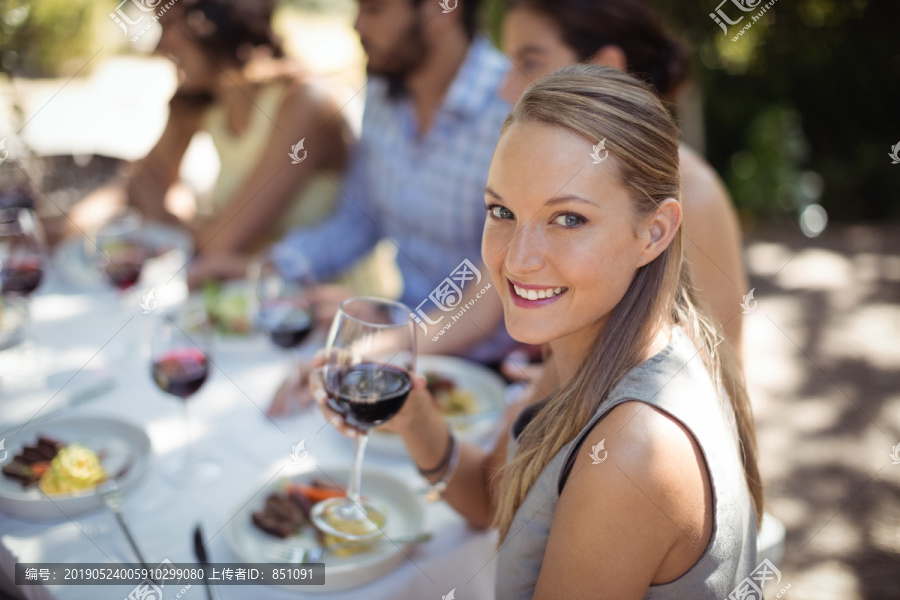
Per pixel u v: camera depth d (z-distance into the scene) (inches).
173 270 94.6
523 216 37.4
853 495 103.1
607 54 65.1
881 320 153.4
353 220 109.1
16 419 59.5
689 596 37.5
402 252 103.3
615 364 39.1
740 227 201.5
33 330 77.3
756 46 197.2
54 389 65.4
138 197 120.9
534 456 41.8
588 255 36.8
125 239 83.7
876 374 133.5
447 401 63.8
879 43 193.8
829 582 88.5
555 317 38.4
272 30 114.0
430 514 51.2
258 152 117.3
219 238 110.6
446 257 99.0
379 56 93.8
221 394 65.7
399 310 49.6
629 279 38.6
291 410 62.5
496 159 38.2
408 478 55.0
